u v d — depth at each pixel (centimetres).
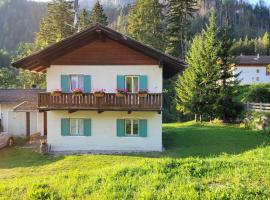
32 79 5950
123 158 2206
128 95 2434
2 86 6506
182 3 5856
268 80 7925
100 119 2552
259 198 895
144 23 6712
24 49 7644
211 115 4194
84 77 2534
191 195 926
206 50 4106
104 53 2527
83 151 2517
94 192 1024
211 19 4175
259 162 1254
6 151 2517
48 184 1112
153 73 2509
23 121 3309
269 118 3369
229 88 4116
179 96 4406
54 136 2562
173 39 5919
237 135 3064
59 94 2455
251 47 12481
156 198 938
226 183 1020
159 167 1206
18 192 1068
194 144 2658
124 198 953
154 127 2527
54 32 6122
